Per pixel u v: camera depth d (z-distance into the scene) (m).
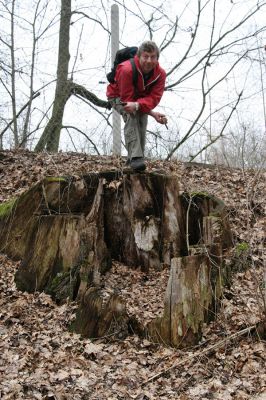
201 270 3.57
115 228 4.50
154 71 4.00
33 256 4.08
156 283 4.17
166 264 4.34
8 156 6.47
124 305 3.60
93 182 4.52
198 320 3.48
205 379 3.14
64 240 4.01
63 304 3.86
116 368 3.24
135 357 3.34
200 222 4.44
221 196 5.22
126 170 4.48
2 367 3.12
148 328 3.52
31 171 5.94
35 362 3.22
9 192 5.48
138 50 3.95
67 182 4.49
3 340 3.42
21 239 4.49
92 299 3.62
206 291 3.58
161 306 3.84
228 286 3.93
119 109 4.28
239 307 3.72
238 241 4.56
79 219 4.01
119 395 2.98
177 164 6.29
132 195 4.41
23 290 4.02
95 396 2.96
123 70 3.96
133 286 4.15
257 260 4.22
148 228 4.37
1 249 4.57
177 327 3.44
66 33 7.99
